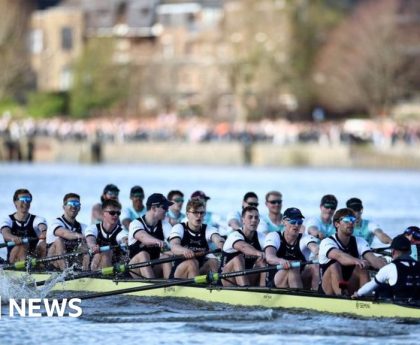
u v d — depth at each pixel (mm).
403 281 86188
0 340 83688
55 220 107062
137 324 89062
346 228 89875
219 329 86625
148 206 100438
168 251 101375
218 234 98750
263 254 94438
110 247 101812
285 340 82625
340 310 89375
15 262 106750
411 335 83500
